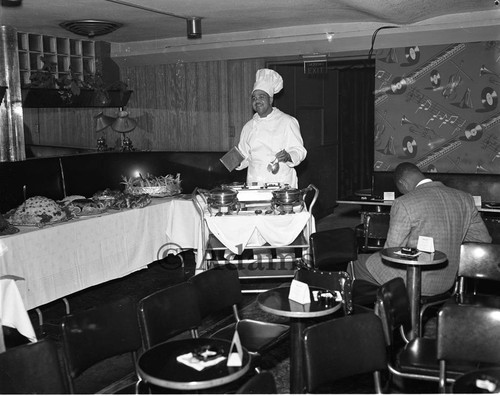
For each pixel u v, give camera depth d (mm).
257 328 3482
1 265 4051
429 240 3734
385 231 6066
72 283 4676
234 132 7551
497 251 3801
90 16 5758
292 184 5355
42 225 4477
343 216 8875
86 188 6266
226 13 5637
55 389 2436
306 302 3176
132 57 7625
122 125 7211
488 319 2732
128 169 6836
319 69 6863
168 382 2305
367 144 9492
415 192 3887
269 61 7395
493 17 5766
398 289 3117
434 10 5555
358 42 6441
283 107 7582
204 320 4730
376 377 2727
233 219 4672
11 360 2348
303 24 6484
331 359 2578
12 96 5715
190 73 7695
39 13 5578
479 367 2898
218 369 2412
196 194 5223
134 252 5418
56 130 8094
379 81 6852
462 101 6477
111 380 3756
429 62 6574
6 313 3635
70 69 7043
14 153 5734
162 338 2980
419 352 3074
